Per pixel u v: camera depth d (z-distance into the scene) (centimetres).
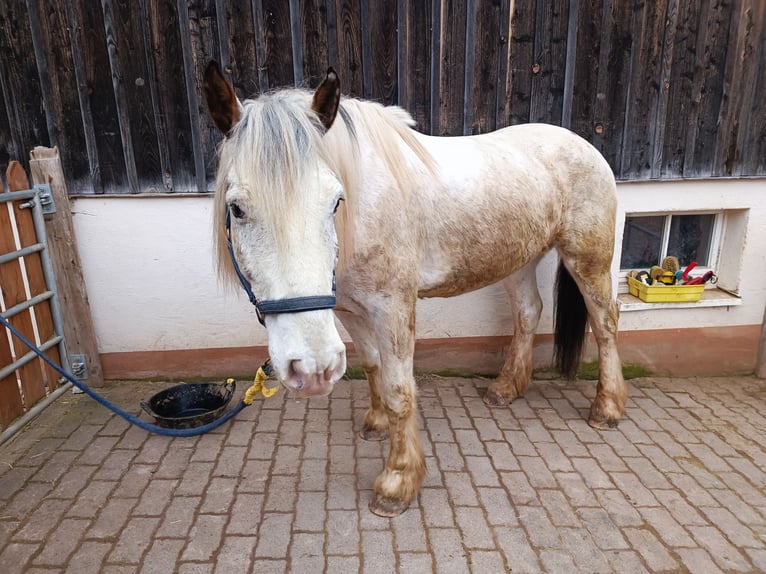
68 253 282
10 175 257
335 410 281
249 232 130
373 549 179
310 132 133
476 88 284
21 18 257
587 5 274
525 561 175
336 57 273
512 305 290
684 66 286
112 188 284
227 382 274
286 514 197
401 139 197
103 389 303
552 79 285
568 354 287
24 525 190
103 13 259
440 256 205
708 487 218
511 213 214
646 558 177
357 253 173
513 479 221
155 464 230
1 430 247
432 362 326
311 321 126
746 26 283
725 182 306
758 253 317
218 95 139
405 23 271
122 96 271
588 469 230
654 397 303
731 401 298
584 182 245
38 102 270
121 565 172
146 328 305
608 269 262
